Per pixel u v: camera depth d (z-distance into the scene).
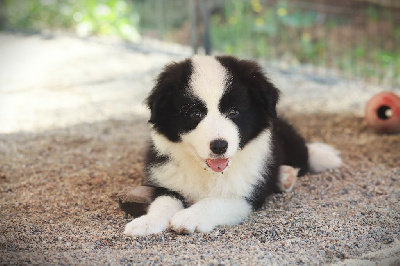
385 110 1.79
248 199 1.34
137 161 1.59
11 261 1.18
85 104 2.05
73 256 1.20
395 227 1.29
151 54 2.79
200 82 1.28
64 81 2.39
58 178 1.51
